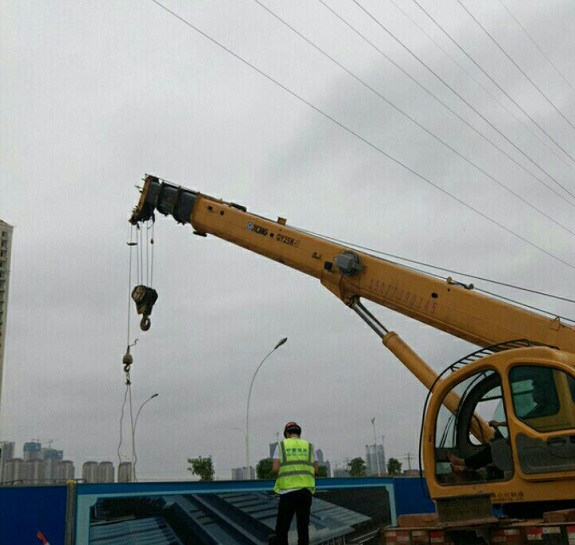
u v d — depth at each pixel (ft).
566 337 33.01
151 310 50.34
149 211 51.65
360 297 41.88
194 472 187.83
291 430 30.50
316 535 39.52
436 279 38.68
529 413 24.49
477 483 25.26
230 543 35.68
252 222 46.96
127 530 31.68
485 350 27.76
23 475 363.56
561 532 20.59
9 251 474.49
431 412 27.27
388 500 46.98
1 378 447.01
